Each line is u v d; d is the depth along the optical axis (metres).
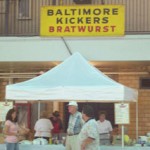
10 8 17.12
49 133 14.85
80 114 12.45
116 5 15.26
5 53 15.79
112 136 15.39
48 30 15.58
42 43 15.68
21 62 15.91
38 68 17.48
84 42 15.47
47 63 16.08
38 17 17.19
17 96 12.70
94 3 17.16
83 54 15.44
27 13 17.25
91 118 10.53
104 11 15.31
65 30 15.50
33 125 18.09
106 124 15.33
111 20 15.29
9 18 17.06
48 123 14.85
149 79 17.47
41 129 14.73
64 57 15.54
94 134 10.35
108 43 15.38
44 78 12.98
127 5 16.75
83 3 16.97
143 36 15.31
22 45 15.76
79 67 13.21
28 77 17.67
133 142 13.78
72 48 15.49
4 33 16.80
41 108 18.14
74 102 12.44
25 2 17.31
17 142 12.99
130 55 15.28
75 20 15.46
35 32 17.11
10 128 12.84
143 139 13.69
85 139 10.39
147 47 15.25
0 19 17.19
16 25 17.22
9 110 12.99
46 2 17.20
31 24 17.20
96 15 15.36
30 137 16.91
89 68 13.16
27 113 18.08
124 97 12.21
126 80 17.58
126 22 16.61
